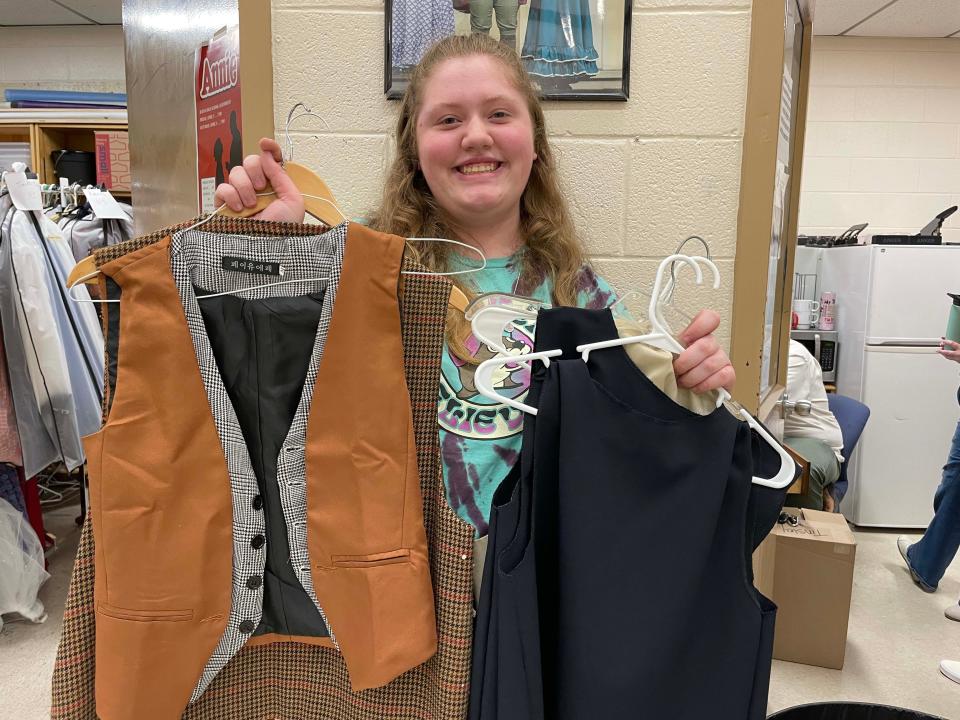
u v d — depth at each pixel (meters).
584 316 0.80
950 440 3.20
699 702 0.78
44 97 3.18
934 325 3.14
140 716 0.76
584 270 1.14
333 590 0.81
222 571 0.81
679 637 0.76
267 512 0.84
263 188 0.89
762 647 0.78
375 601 0.79
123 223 2.77
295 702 0.90
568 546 0.76
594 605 0.76
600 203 1.26
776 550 2.11
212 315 0.81
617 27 1.21
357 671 0.81
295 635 0.86
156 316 0.77
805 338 3.43
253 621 0.84
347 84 1.26
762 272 1.23
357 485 0.80
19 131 3.28
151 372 0.77
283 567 0.85
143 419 0.76
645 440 0.76
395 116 1.26
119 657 0.75
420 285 0.80
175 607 0.77
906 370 3.18
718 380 0.77
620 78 1.22
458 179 1.02
